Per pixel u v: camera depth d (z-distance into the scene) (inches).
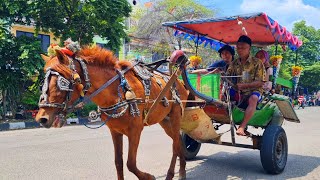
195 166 272.2
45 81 152.0
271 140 237.5
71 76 156.6
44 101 149.3
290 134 462.9
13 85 598.9
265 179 234.1
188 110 231.5
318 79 1736.0
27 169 257.4
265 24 244.4
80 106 161.8
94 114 175.3
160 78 212.1
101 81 171.8
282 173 250.7
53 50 158.4
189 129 242.2
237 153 323.3
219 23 257.0
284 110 270.2
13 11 562.6
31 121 575.5
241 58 253.1
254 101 236.2
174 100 214.2
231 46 310.8
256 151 332.8
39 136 436.1
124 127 178.1
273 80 277.7
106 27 655.1
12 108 619.5
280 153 251.9
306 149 348.2
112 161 285.7
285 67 1198.3
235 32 286.0
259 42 315.6
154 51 1044.5
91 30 661.3
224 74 255.8
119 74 177.5
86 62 169.3
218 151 331.0
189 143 287.9
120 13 671.1
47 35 818.8
